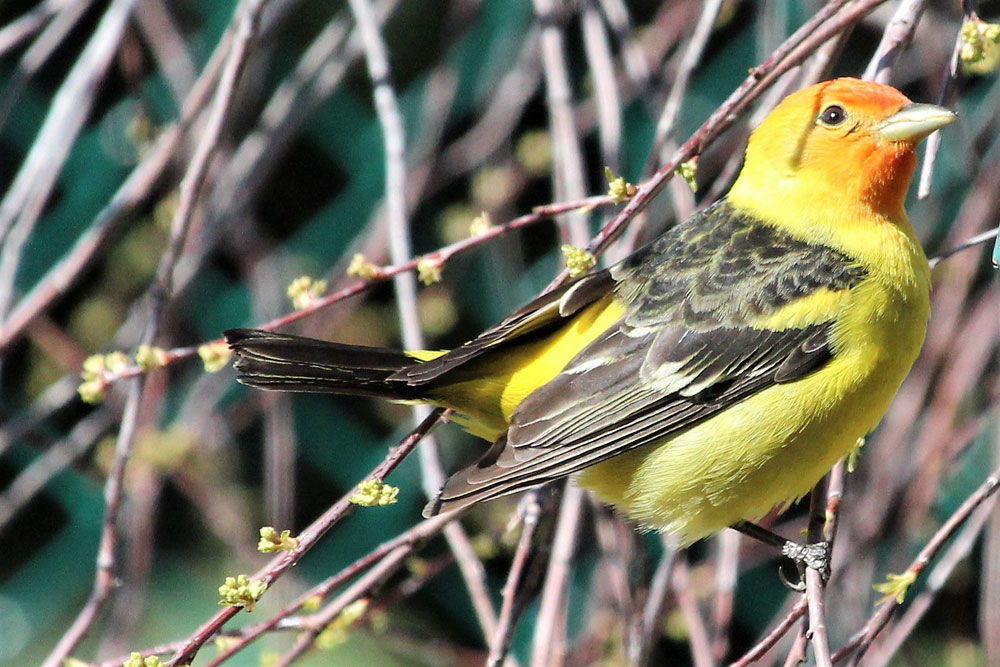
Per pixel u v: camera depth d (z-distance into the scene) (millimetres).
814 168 7746
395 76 12961
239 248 11484
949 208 11789
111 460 10375
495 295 11812
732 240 7848
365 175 12648
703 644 8422
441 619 12102
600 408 7555
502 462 7352
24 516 11930
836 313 7441
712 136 6926
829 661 6316
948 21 10953
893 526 11195
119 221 8852
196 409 10961
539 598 11844
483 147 11250
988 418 11008
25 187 8945
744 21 12352
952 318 10523
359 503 6320
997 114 10867
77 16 9805
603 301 7859
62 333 11016
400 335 11859
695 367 7547
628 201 7270
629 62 9633
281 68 12578
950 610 11344
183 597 11469
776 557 11000
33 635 11602
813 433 7449
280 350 7664
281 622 7637
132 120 10641
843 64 11859
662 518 7762
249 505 12133
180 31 11336
